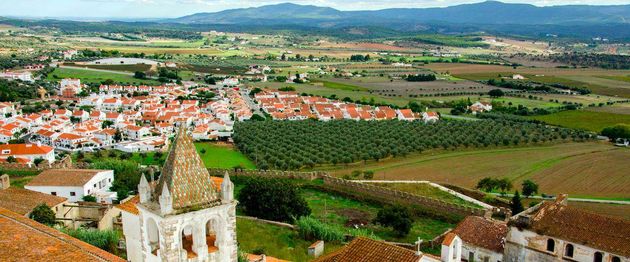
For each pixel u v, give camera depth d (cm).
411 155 17212
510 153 17375
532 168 15338
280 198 9706
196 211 3250
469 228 7638
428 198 11088
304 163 15675
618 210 11256
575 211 6862
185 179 3294
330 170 15338
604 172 14775
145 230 3409
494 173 14838
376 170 15288
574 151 17612
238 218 9306
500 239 7269
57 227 6931
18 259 3259
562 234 6538
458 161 16312
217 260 3453
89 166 12988
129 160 15475
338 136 19625
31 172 12862
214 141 19650
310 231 8344
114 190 10644
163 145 18762
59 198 8325
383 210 9706
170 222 3172
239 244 7412
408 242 9094
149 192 3419
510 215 10056
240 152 17712
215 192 3428
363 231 8788
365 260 4744
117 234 6869
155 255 3378
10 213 4156
